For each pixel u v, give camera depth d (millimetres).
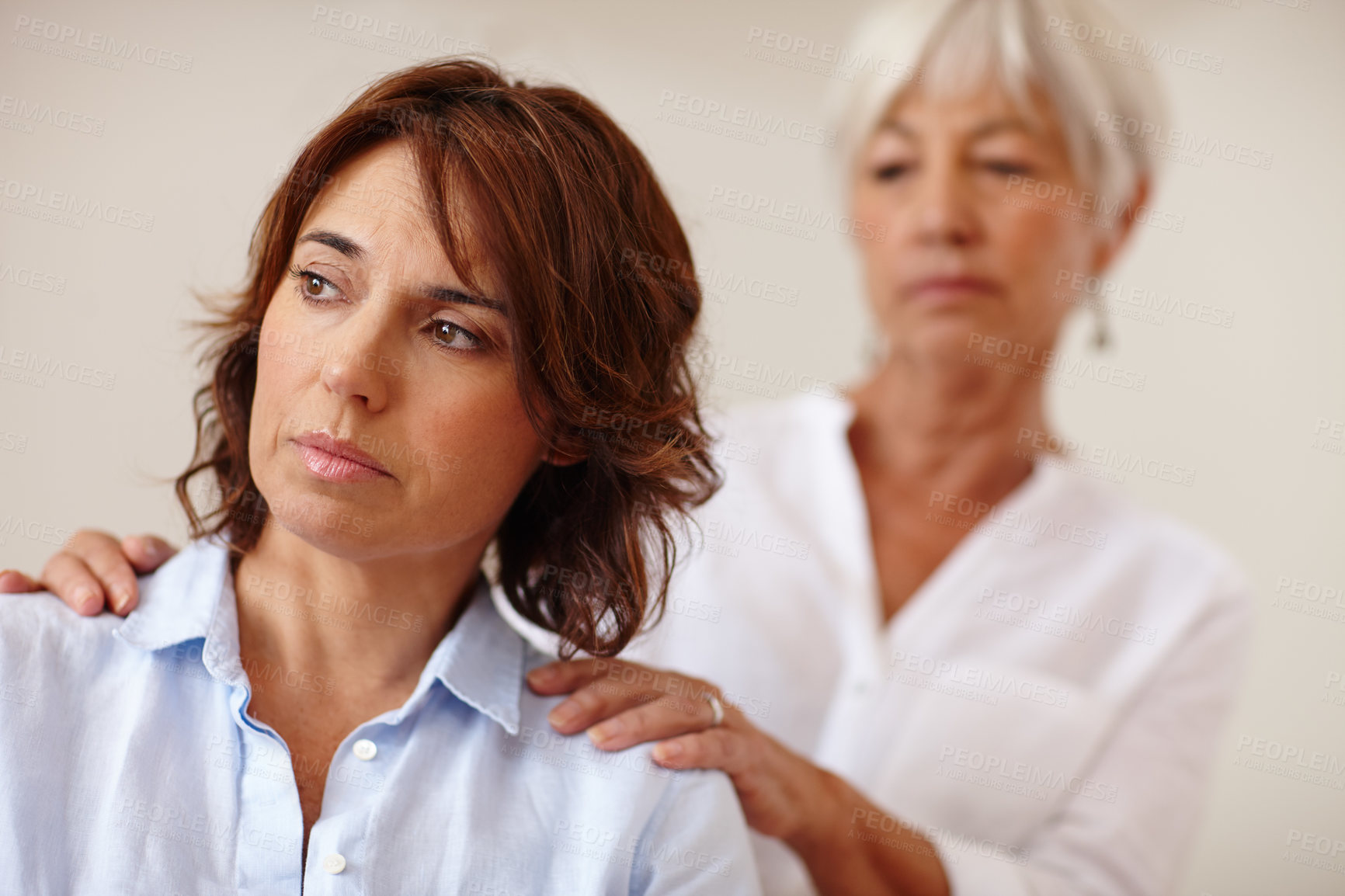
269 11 1785
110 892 681
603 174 832
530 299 739
